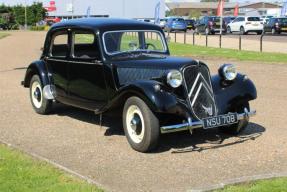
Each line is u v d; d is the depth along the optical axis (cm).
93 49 793
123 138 777
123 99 717
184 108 685
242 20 4612
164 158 669
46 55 921
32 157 654
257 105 1049
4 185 542
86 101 826
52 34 899
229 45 3006
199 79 705
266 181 557
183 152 697
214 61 2034
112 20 835
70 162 653
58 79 891
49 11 8712
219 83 759
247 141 754
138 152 699
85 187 538
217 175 595
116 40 791
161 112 666
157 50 842
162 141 755
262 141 752
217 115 711
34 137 788
